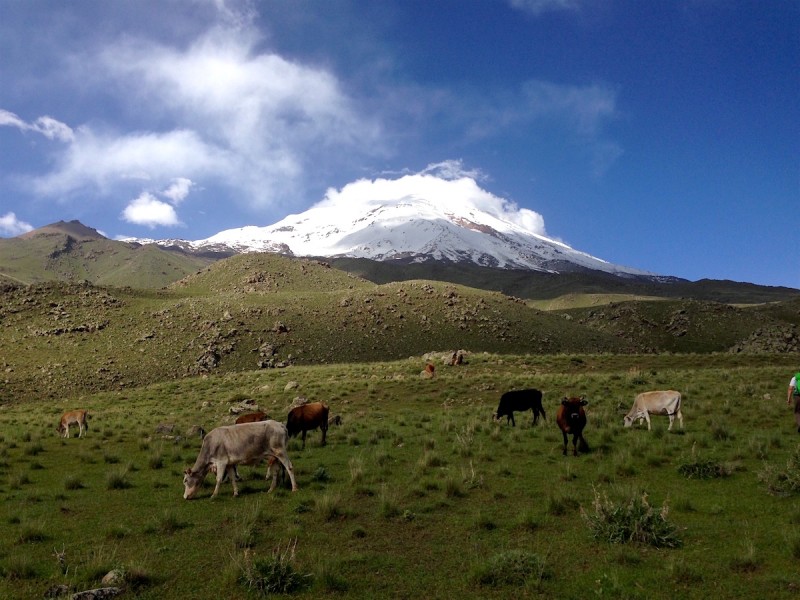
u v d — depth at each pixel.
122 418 30.38
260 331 94.88
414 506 11.50
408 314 110.88
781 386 26.53
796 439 16.09
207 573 8.41
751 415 20.25
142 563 8.45
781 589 7.30
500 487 12.80
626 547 8.91
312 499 12.02
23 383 68.62
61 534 10.27
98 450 20.08
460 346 99.75
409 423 23.58
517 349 101.12
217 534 10.12
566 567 8.31
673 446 15.46
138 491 13.53
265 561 8.22
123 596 7.62
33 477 15.55
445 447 17.94
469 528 10.17
